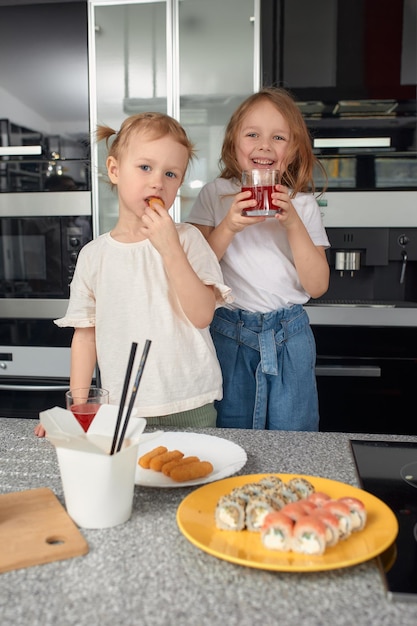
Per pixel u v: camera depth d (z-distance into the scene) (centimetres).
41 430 111
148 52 255
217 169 258
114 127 261
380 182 254
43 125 261
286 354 158
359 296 271
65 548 69
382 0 243
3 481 91
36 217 266
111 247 133
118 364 130
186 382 129
